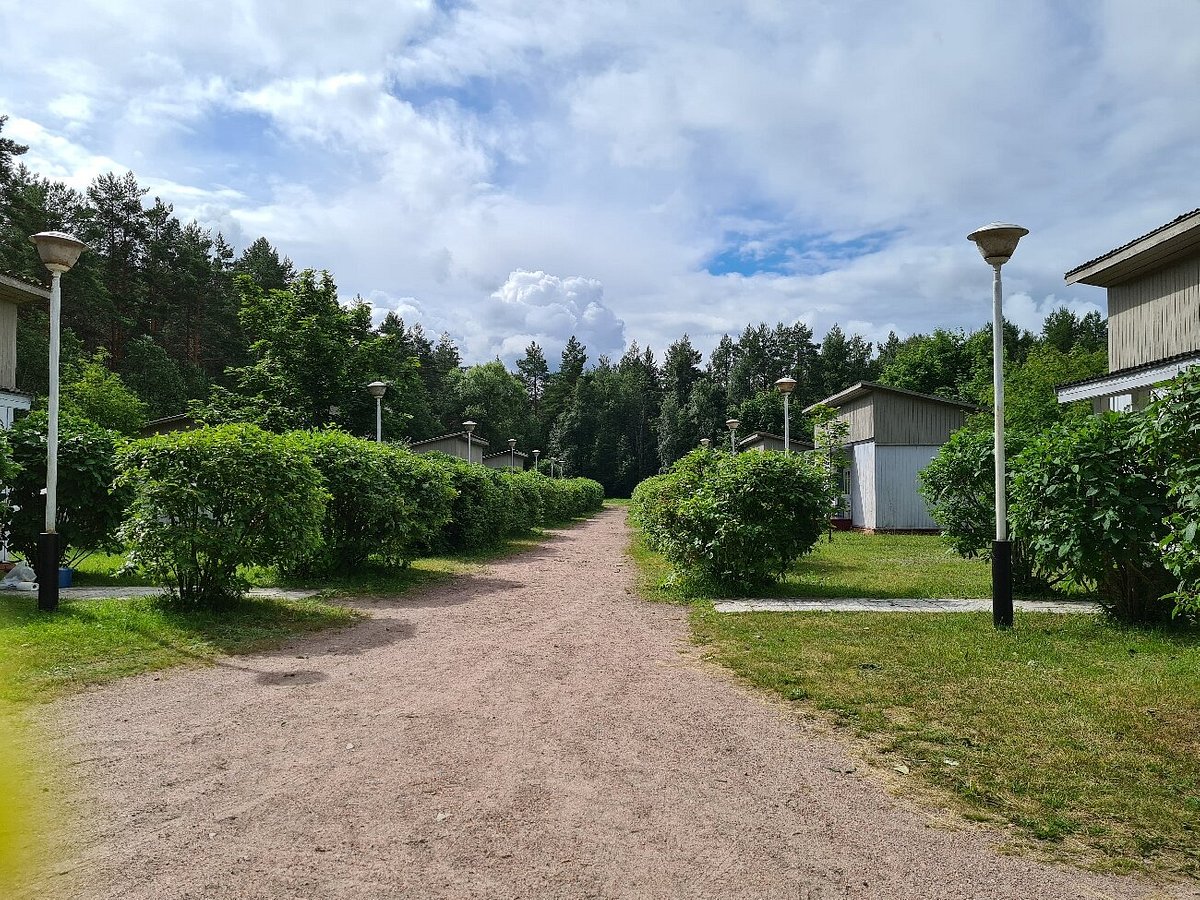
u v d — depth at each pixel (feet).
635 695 17.61
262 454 26.76
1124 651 21.03
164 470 25.99
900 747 13.91
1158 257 40.60
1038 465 24.45
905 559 49.11
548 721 15.56
